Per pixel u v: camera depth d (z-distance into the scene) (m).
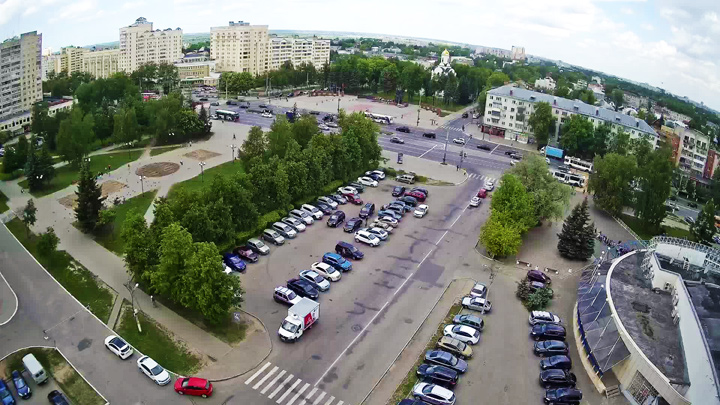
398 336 82.88
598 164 143.88
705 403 58.81
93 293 91.19
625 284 88.56
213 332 81.25
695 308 73.00
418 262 106.94
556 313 92.06
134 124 176.00
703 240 128.75
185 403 67.38
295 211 123.62
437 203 140.12
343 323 85.31
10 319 83.19
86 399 67.75
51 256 102.19
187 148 183.50
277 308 88.12
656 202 133.62
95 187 113.69
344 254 107.12
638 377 70.81
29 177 136.75
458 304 92.81
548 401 70.12
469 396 71.19
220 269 79.88
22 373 71.81
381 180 156.38
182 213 98.94
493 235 105.00
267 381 71.62
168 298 89.75
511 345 82.56
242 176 115.00
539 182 125.38
